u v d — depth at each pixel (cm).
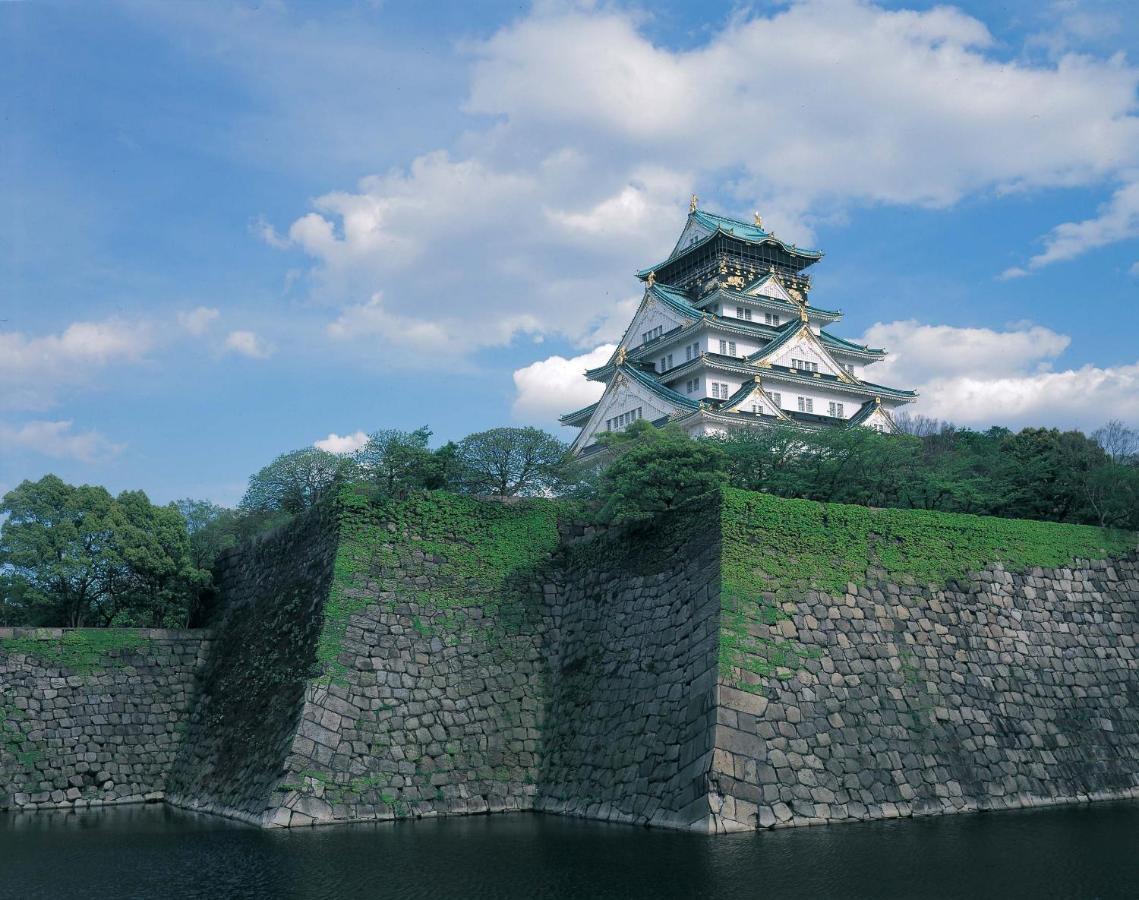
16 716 3734
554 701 3556
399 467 4228
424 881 2266
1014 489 4509
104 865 2533
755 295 7456
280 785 3033
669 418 6538
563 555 3919
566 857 2472
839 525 3372
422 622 3522
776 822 2725
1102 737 3419
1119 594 3794
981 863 2344
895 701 3120
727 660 2902
